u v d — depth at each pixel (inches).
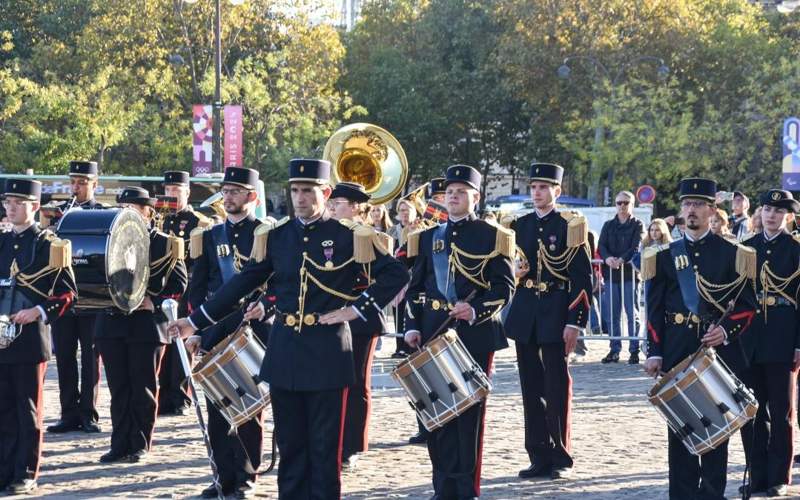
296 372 326.3
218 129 1625.2
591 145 2095.2
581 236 410.0
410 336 392.5
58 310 399.2
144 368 455.5
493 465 439.8
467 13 2461.9
